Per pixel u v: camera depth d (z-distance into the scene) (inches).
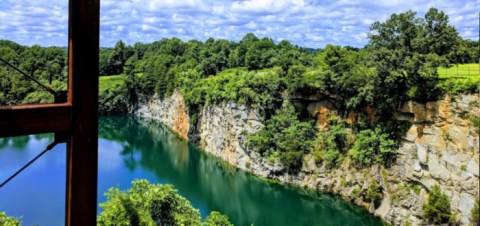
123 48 5157.5
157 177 2284.7
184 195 2060.8
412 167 1726.1
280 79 2301.9
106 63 5054.1
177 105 3479.3
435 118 1643.7
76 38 191.3
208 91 2864.2
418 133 1716.3
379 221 1772.9
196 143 3061.0
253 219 1809.8
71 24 191.0
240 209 1909.4
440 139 1621.6
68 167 197.6
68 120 192.9
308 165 2133.4
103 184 2041.1
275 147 2288.4
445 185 1584.6
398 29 1711.4
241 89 2458.2
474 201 1444.4
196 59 4037.9
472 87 1501.0
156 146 3034.0
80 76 193.6
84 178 198.1
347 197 1959.9
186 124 3243.1
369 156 1873.8
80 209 198.5
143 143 3117.6
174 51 4874.5
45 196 1497.3
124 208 764.6
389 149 1795.0
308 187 2113.7
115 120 4069.9
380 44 1771.7
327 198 2005.4
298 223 1779.0
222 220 995.3
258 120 2361.0
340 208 1905.8
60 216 1341.0
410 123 1752.0
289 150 2176.4
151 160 2637.8
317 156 2102.6
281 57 2603.3
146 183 904.3
